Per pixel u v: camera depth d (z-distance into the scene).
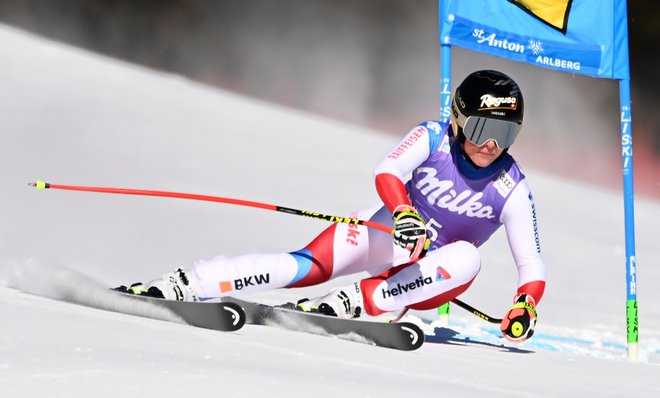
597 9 19.36
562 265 35.69
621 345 20.84
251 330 11.70
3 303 10.68
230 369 8.27
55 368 7.58
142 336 9.55
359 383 8.46
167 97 59.34
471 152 13.64
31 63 57.59
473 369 10.82
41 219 25.73
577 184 62.38
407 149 13.62
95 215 27.66
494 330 20.09
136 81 61.69
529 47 19.30
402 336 11.65
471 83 13.38
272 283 13.62
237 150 48.31
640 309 29.23
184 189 36.22
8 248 21.62
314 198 39.53
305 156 50.78
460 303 14.11
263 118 60.97
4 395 6.72
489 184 13.93
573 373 11.87
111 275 19.70
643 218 53.44
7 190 29.39
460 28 19.36
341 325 12.28
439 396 8.32
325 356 10.06
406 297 13.34
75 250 22.44
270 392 7.50
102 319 10.41
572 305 27.97
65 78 56.06
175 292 12.95
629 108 19.16
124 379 7.41
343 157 52.97
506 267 31.84
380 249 14.17
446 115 19.45
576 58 19.31
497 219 14.31
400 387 8.53
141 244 24.75
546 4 19.41
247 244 27.98
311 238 31.48
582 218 48.38
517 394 9.14
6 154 36.28
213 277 13.24
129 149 42.53
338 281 24.22
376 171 13.50
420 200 14.23
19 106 46.81
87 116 47.84
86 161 37.84
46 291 12.49
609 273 35.34
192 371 7.94
